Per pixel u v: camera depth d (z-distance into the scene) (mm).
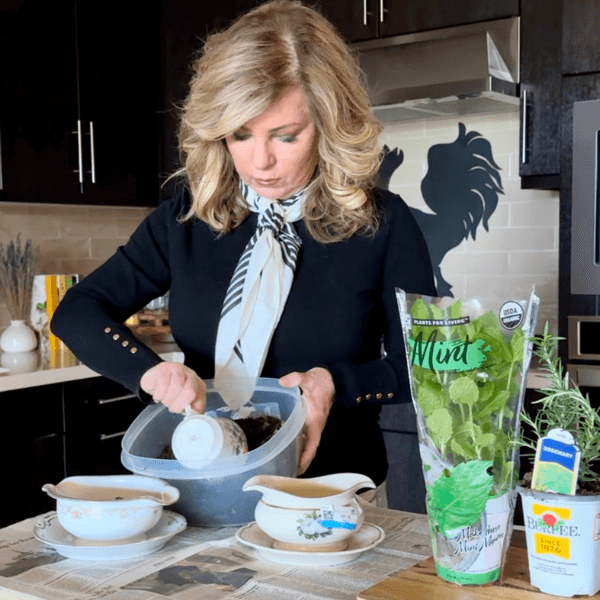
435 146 3062
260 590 819
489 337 788
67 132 2939
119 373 1196
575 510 754
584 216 2359
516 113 2877
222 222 1363
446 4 2672
